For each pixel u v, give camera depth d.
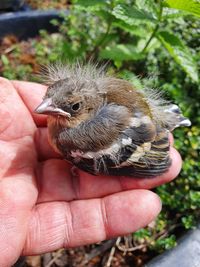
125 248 0.13
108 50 0.15
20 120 0.12
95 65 0.12
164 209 0.14
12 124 0.12
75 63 0.13
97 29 0.17
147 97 0.12
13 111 0.12
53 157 0.12
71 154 0.11
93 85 0.11
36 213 0.11
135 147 0.11
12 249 0.10
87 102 0.10
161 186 0.14
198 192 0.13
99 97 0.11
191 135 0.14
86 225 0.11
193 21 0.16
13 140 0.12
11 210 0.10
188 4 0.12
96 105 0.11
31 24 0.19
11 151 0.12
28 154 0.12
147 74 0.16
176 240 0.12
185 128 0.14
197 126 0.15
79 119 0.10
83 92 0.10
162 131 0.11
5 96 0.13
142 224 0.11
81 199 0.11
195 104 0.15
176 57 0.13
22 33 0.19
